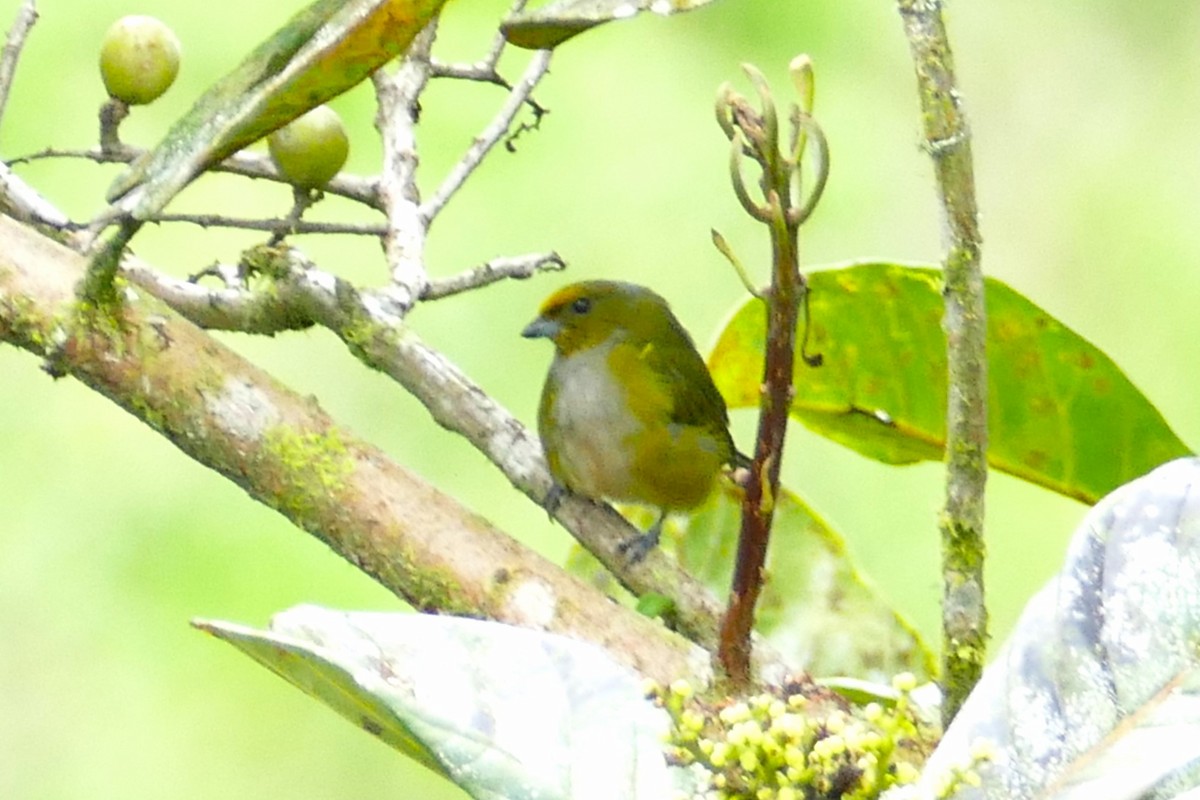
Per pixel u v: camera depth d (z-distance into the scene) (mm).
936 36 3619
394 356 5098
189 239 10117
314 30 3686
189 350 4383
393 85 5441
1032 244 10383
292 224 5020
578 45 10516
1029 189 10484
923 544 9281
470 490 9766
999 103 10656
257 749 9625
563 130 10367
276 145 4945
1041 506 9102
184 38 10109
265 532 9641
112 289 4316
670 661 4191
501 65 10305
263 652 2973
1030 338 5094
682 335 7512
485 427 5266
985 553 3807
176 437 4406
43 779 9383
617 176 10344
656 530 5336
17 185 4816
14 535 9664
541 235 10203
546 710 3025
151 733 9508
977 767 2852
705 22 10586
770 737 2791
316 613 3080
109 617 9539
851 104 10492
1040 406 5242
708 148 10453
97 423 9961
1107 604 2959
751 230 10359
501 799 2832
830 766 2791
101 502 9734
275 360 9898
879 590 5516
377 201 5305
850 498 9438
